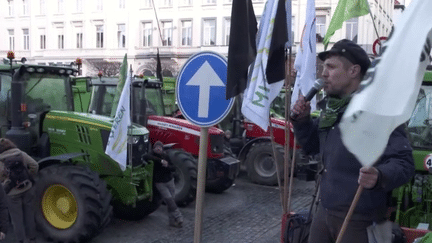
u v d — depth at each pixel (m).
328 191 2.12
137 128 6.00
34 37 36.75
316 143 2.49
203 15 30.70
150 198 5.96
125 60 5.52
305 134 2.49
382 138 1.53
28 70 5.79
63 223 5.18
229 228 6.00
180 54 31.48
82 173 5.09
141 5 32.62
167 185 5.93
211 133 7.36
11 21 37.78
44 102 6.06
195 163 6.92
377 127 1.54
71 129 5.74
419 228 3.05
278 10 3.02
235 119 9.60
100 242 5.27
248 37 3.05
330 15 25.33
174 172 6.30
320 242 2.22
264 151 8.65
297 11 26.52
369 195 1.98
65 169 5.13
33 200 4.87
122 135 5.07
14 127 5.46
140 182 5.96
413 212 3.56
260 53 3.06
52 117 5.86
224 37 30.31
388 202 2.07
